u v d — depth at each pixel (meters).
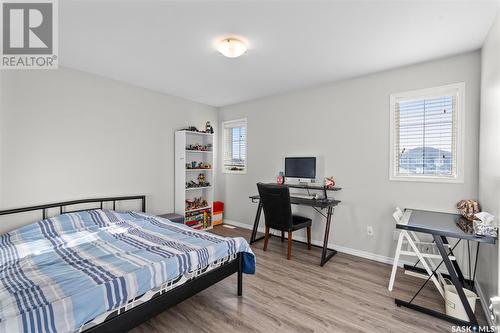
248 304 2.05
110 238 2.28
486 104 2.06
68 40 2.19
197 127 4.45
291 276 2.57
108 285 1.36
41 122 2.63
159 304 1.61
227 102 4.49
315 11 1.77
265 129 4.16
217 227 4.52
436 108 2.64
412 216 2.36
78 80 2.90
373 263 2.92
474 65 2.38
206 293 2.22
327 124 3.42
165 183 3.92
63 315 1.18
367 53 2.45
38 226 2.38
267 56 2.53
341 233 3.29
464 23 1.90
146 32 2.07
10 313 1.12
